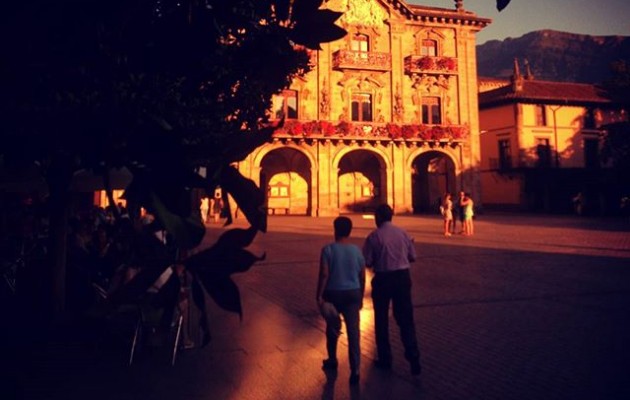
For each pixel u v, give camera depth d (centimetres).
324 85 3244
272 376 467
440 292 870
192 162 88
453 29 3528
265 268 1166
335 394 421
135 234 79
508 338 583
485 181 4284
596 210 3503
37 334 593
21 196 1214
